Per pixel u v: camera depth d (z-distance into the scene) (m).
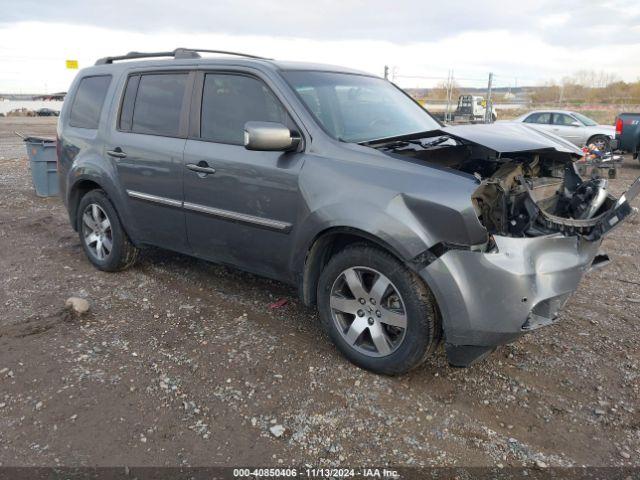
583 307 4.53
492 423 3.00
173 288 4.86
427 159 3.75
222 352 3.70
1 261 5.62
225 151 3.95
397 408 3.11
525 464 2.69
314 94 3.88
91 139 5.02
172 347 3.77
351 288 3.42
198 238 4.30
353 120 3.93
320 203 3.40
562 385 3.37
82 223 5.37
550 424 3.00
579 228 3.17
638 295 4.82
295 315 4.30
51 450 2.73
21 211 8.00
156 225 4.60
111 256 5.11
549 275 3.11
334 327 3.57
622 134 13.49
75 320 4.18
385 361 3.33
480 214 3.10
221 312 4.35
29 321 4.13
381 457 2.72
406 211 3.09
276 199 3.66
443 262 3.00
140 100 4.68
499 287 2.97
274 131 3.39
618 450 2.80
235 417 3.01
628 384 3.38
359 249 3.34
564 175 3.91
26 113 49.03
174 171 4.27
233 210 3.93
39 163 8.79
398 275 3.17
